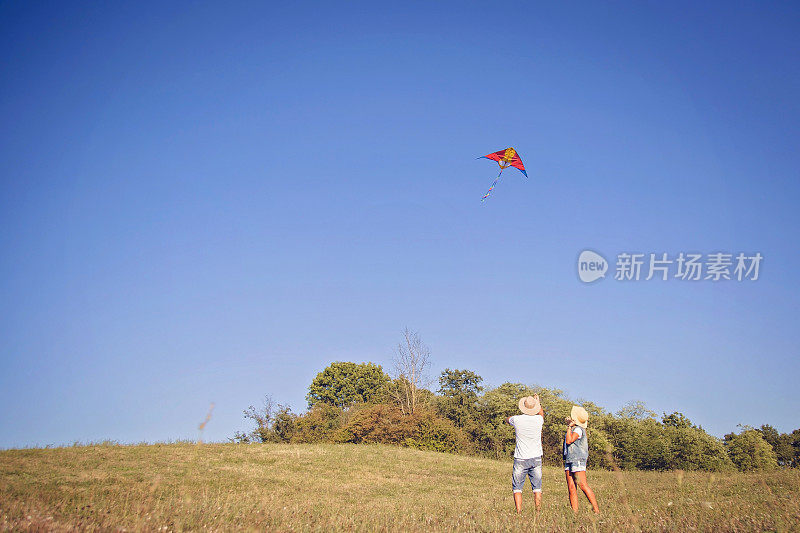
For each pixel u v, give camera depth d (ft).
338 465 77.15
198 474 60.03
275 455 79.82
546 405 132.36
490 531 23.85
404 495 55.16
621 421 121.70
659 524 22.94
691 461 112.06
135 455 67.67
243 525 25.16
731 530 21.06
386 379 209.15
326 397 204.23
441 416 151.94
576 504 31.83
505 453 132.57
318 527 25.34
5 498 34.71
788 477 50.72
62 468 55.57
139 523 22.91
